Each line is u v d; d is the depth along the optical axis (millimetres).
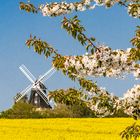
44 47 11445
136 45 9945
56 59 11078
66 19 10539
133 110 10531
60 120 49594
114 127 40031
